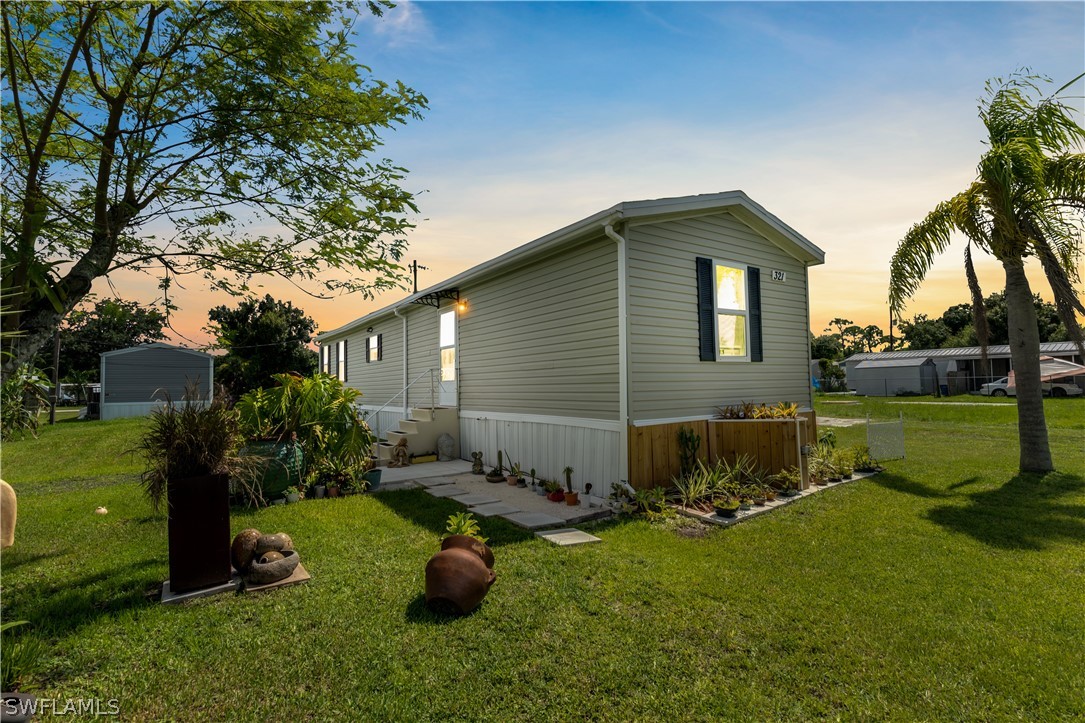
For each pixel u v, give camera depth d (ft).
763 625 10.50
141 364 78.95
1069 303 23.57
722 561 14.29
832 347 158.81
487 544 15.94
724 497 20.42
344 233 14.25
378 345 48.49
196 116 12.41
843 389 132.16
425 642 9.80
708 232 24.95
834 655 9.38
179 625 10.47
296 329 94.22
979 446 34.47
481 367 31.83
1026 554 14.42
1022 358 25.43
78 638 9.86
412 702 8.01
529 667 8.97
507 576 13.09
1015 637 9.96
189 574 12.05
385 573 13.28
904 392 101.14
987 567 13.55
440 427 33.81
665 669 8.94
